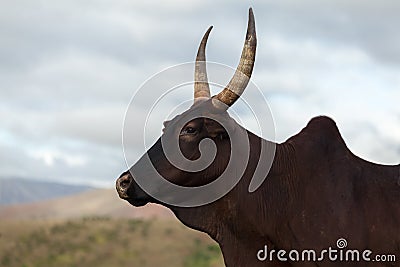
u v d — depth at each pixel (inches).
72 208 4126.5
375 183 429.1
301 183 429.4
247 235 433.4
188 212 435.2
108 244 1612.9
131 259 1547.7
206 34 442.6
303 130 445.4
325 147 434.3
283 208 428.1
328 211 420.5
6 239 1601.9
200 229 435.8
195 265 1503.4
